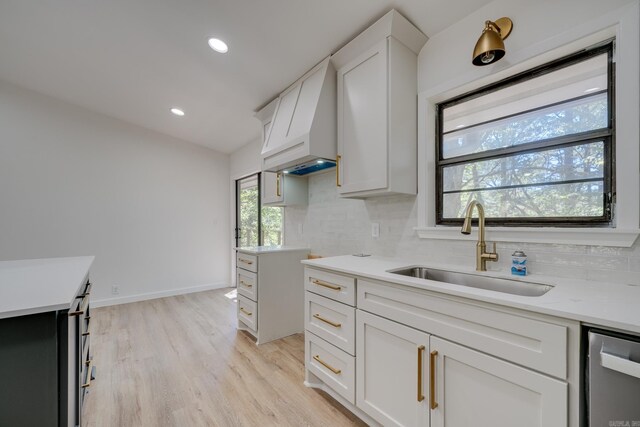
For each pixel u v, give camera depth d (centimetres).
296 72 234
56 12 204
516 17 142
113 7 193
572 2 125
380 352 137
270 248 283
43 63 266
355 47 189
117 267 371
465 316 105
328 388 174
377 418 137
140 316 322
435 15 163
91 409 164
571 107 134
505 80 155
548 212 141
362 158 186
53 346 94
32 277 134
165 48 228
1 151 309
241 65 234
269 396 177
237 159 446
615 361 72
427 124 181
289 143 215
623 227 113
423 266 168
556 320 84
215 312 337
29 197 321
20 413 90
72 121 344
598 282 119
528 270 140
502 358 95
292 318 275
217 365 215
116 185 371
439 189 184
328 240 266
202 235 439
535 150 145
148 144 394
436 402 113
